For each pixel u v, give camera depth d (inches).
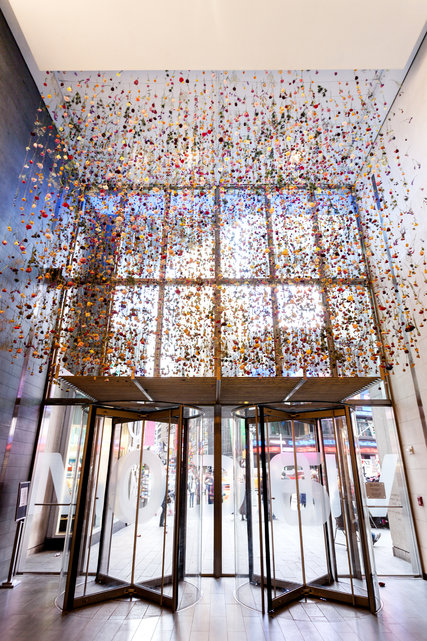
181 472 173.6
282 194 270.8
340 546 163.8
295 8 154.8
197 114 235.6
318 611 149.9
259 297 246.4
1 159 176.2
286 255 245.0
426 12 157.2
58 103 226.4
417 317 204.5
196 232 263.0
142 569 165.0
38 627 132.4
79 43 171.3
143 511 169.5
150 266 253.0
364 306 249.1
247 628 133.7
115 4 153.9
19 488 186.1
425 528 200.5
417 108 200.7
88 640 122.5
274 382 208.1
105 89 223.9
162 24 161.8
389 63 179.9
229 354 228.1
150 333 236.7
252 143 241.6
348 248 265.9
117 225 254.7
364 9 155.3
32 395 218.8
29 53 190.2
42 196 220.7
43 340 217.8
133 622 138.3
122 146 237.5
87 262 246.7
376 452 226.2
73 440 231.9
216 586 185.6
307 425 178.9
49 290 215.3
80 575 157.6
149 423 178.9
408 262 213.2
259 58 177.5
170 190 274.7
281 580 158.4
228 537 222.2
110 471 178.1
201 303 244.8
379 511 217.3
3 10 168.7
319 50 173.5
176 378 201.0
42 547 218.4
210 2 152.5
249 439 179.5
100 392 236.7
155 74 214.5
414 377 210.2
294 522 167.2
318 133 233.6
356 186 281.1
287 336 235.1
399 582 190.1
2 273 179.0
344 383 209.8
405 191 216.1
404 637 126.0
